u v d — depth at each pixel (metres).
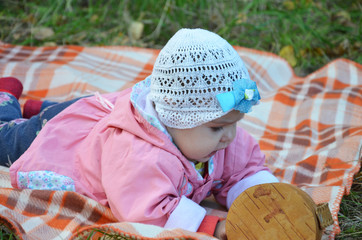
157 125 1.61
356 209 1.91
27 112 2.46
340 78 2.82
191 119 1.56
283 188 1.48
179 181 1.64
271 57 3.07
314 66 3.29
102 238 1.58
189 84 1.53
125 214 1.57
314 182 2.02
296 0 3.88
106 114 1.94
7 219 1.61
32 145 1.88
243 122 2.56
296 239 1.43
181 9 3.79
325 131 2.39
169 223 1.55
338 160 2.08
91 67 3.06
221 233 1.57
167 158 1.60
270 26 3.57
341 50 3.36
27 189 1.78
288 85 2.88
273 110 2.64
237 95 1.51
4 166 2.09
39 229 1.64
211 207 1.94
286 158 2.23
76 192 1.73
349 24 3.62
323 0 3.85
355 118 2.45
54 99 2.77
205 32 1.60
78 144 1.87
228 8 3.85
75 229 1.61
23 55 3.21
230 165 1.86
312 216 1.43
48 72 2.93
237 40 3.50
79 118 1.95
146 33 3.70
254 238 1.47
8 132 2.11
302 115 2.56
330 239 1.64
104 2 4.08
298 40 3.46
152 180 1.58
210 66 1.53
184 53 1.54
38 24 3.73
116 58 3.17
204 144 1.60
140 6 3.91
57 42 3.60
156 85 1.62
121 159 1.63
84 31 3.70
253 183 1.81
